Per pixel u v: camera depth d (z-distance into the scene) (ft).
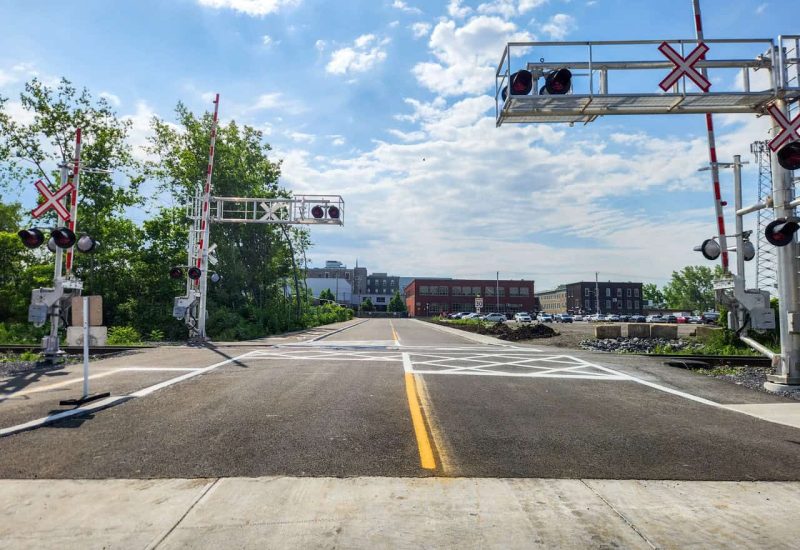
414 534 11.20
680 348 67.41
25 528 11.30
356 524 11.64
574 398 27.91
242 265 108.17
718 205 41.39
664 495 13.71
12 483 14.06
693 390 31.30
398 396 27.37
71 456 16.46
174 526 11.46
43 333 79.56
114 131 106.93
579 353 53.78
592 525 11.79
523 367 40.88
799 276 32.78
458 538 11.05
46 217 99.81
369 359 45.80
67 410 23.02
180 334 86.43
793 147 26.55
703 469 15.89
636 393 29.89
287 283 138.21
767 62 34.12
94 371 36.32
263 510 12.34
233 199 71.10
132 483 14.10
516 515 12.26
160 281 96.37
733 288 37.60
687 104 34.99
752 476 15.29
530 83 34.09
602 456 17.13
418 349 58.03
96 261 96.17
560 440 19.07
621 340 80.28
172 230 101.45
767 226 31.09
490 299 408.26
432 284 407.03
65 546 10.52
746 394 30.32
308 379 32.94
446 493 13.62
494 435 19.67
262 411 23.26
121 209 107.04
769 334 61.00
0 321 85.81
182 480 14.35
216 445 17.76
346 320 245.24
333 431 19.79
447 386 31.01
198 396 26.81
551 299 525.34
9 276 94.48
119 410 23.36
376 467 15.66
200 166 111.34
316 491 13.62
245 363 41.60
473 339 84.17
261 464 15.76
